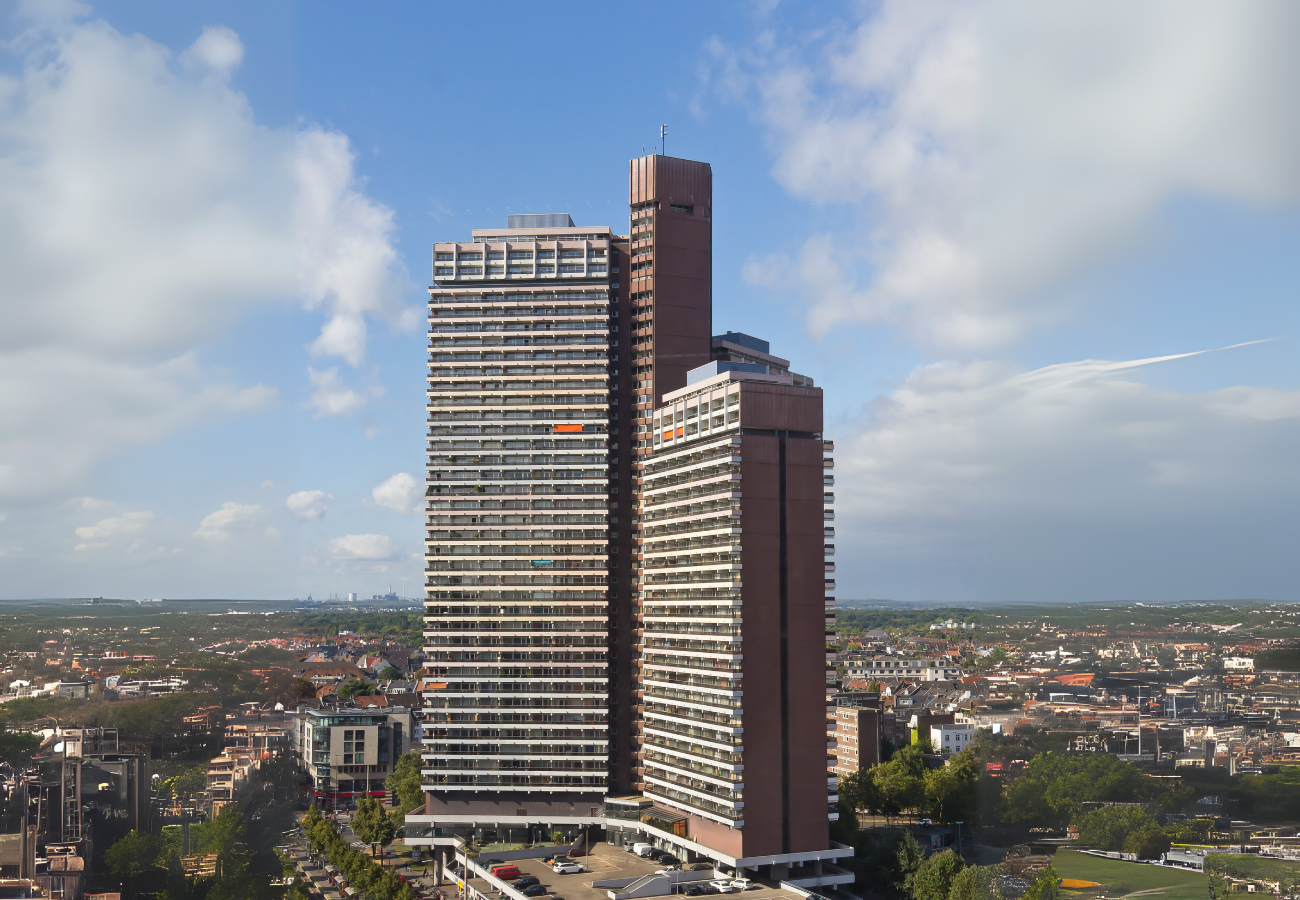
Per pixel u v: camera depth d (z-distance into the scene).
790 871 192.38
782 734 191.88
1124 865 89.62
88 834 98.75
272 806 116.94
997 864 103.06
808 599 198.12
